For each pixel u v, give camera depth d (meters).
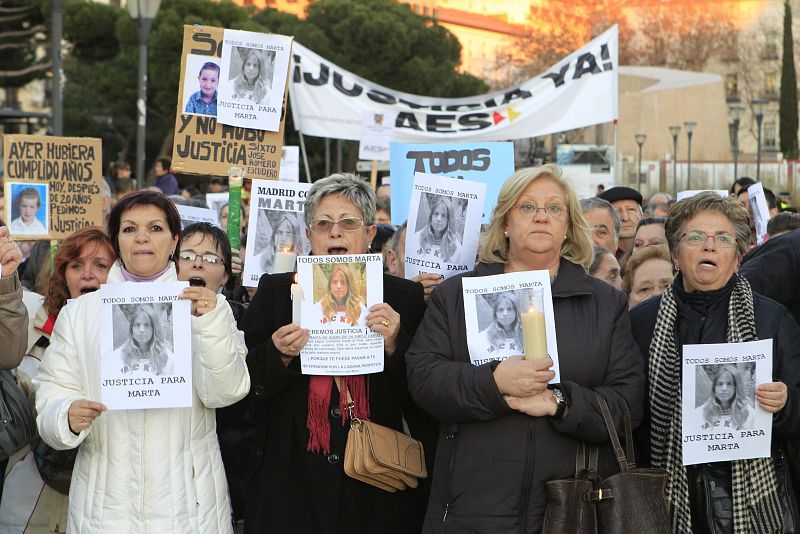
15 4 33.22
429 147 5.51
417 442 4.09
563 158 26.61
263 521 3.96
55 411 3.48
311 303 3.90
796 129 50.94
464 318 3.81
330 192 4.13
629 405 3.66
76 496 3.66
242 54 5.54
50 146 5.96
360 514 4.00
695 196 4.00
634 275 5.36
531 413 3.56
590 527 3.52
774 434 3.79
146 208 3.71
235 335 3.81
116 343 3.54
